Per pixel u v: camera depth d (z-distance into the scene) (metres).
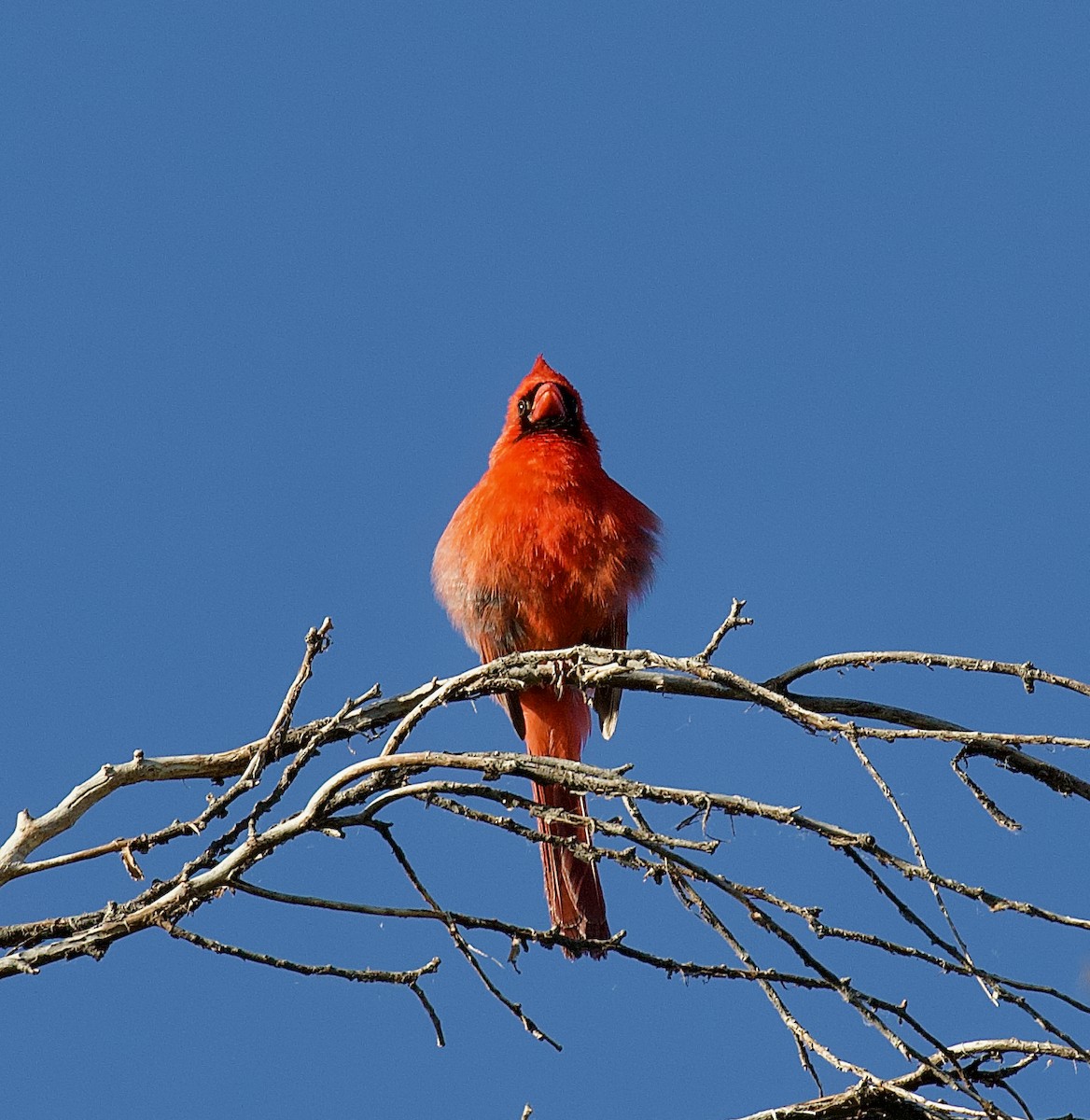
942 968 6.94
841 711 9.26
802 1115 7.71
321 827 7.41
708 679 7.61
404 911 7.35
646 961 7.19
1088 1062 7.30
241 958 7.23
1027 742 7.06
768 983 7.26
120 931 7.29
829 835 6.93
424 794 7.25
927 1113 7.48
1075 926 6.70
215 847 7.29
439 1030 7.39
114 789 8.27
